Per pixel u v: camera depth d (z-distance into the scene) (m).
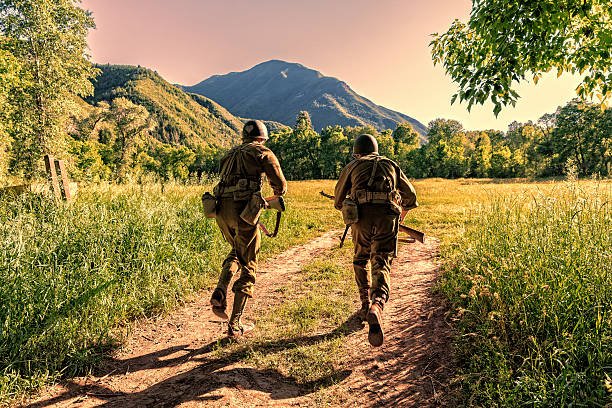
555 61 4.62
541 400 2.08
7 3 20.14
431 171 78.31
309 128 89.19
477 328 3.04
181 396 2.56
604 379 2.09
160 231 5.32
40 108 21.55
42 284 3.46
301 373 2.85
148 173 8.63
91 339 3.35
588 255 2.93
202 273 5.52
